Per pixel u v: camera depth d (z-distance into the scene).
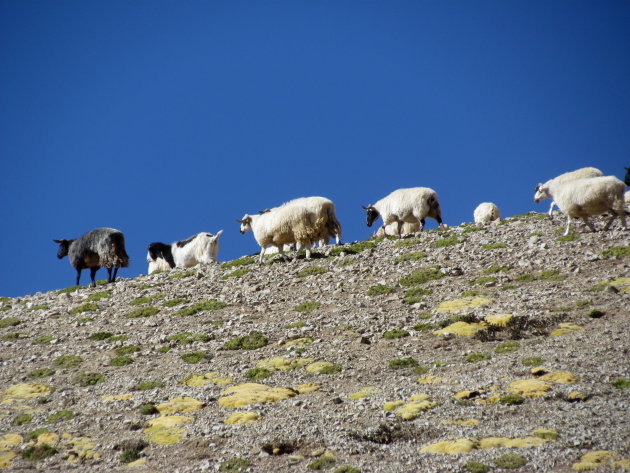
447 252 75.31
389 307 61.31
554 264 64.44
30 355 57.88
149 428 40.19
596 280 58.06
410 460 32.47
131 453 36.69
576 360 42.22
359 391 43.50
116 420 42.12
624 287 54.81
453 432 34.97
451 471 30.66
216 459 35.16
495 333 50.91
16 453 38.16
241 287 73.38
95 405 44.97
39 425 42.22
